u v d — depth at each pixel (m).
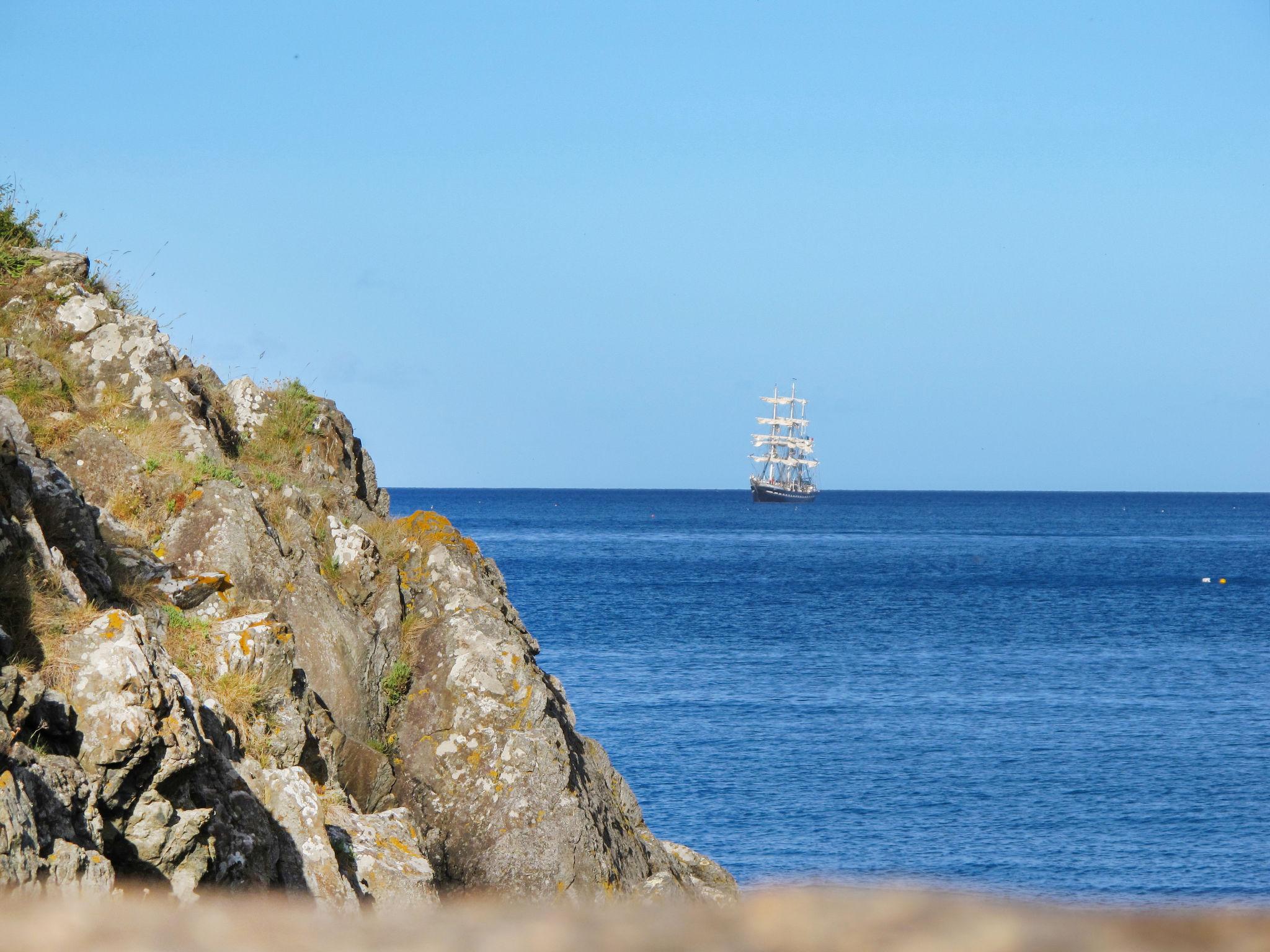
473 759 52.97
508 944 8.59
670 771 140.75
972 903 7.36
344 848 40.41
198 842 29.86
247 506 52.84
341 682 51.50
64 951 9.61
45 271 63.31
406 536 63.94
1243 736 163.62
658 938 8.01
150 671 30.67
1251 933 6.44
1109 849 112.69
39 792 24.62
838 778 138.50
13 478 35.44
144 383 58.94
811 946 7.07
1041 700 191.88
